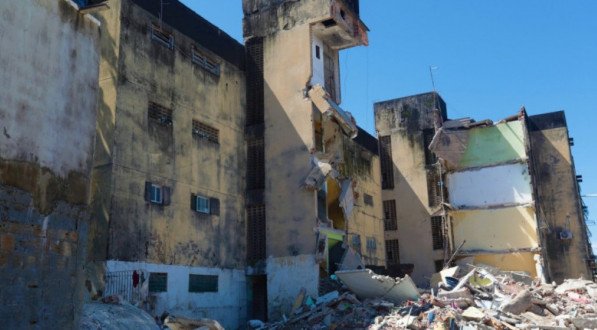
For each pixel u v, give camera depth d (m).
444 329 18.17
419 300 21.55
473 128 35.62
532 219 33.19
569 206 36.25
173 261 20.23
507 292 23.81
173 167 21.03
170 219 20.42
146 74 20.30
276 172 25.31
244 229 25.27
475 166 35.12
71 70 9.52
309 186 24.12
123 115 18.88
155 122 20.44
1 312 7.71
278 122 25.80
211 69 24.55
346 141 32.53
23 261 8.16
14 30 8.27
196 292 21.33
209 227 22.67
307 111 25.27
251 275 24.80
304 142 24.97
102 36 19.62
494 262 33.78
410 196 37.78
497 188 34.41
